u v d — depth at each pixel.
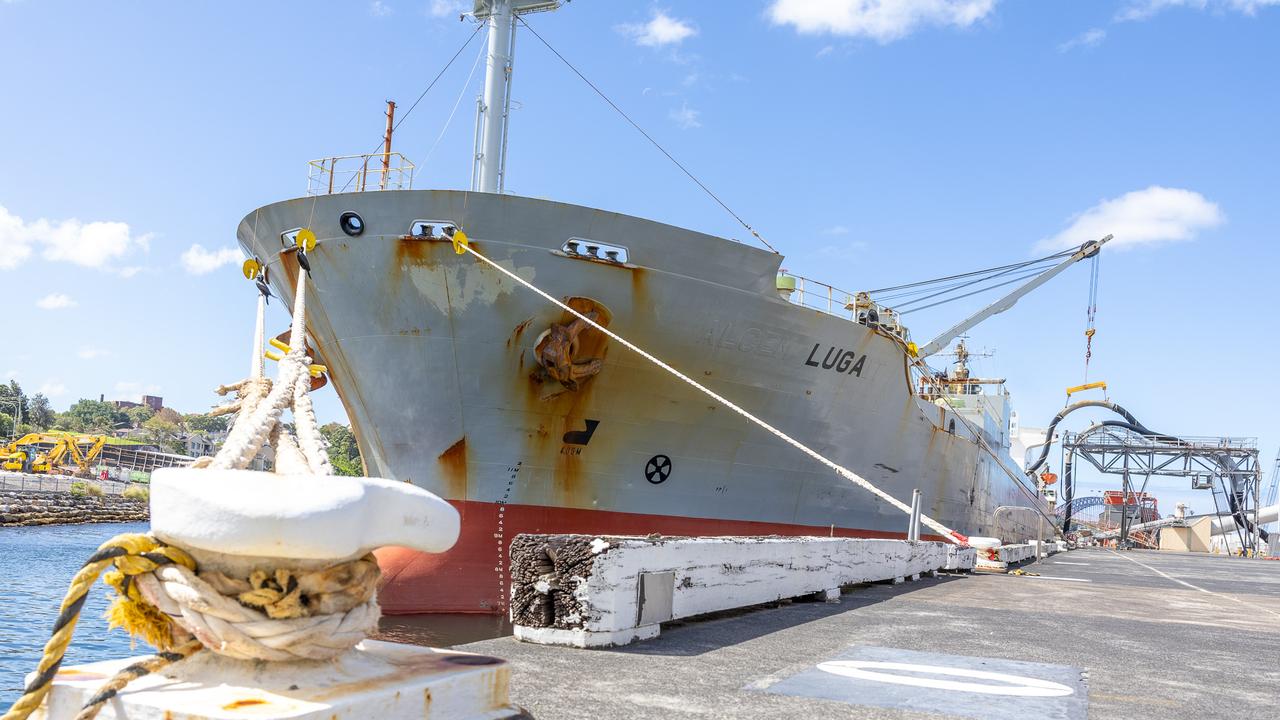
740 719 3.30
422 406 13.44
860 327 15.95
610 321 13.07
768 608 7.43
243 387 3.27
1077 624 7.39
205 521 1.74
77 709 1.85
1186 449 64.56
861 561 10.12
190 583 1.87
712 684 3.98
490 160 15.70
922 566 12.95
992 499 30.19
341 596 2.00
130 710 1.78
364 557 2.08
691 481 14.76
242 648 1.90
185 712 1.72
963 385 33.69
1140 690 4.36
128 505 64.25
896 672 4.52
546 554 5.15
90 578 1.81
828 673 4.39
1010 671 4.71
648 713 3.34
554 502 13.66
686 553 6.08
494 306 12.70
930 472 21.50
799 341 14.92
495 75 15.90
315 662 2.04
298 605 1.92
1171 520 78.38
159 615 2.06
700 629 5.91
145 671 1.93
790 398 15.38
